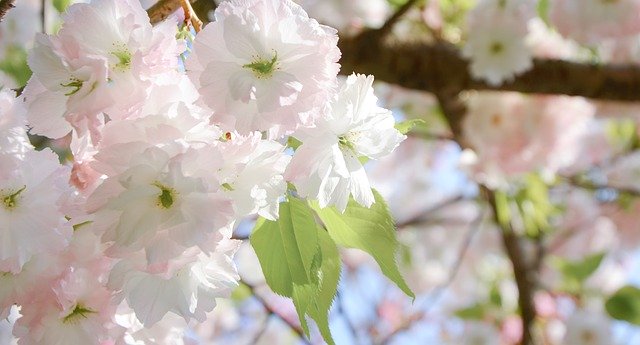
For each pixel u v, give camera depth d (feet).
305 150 1.95
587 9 4.00
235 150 1.90
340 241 2.06
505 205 4.64
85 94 1.87
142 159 1.85
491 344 5.20
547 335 5.37
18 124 1.97
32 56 1.90
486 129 4.32
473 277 6.57
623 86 3.86
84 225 1.96
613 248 5.72
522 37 3.80
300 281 2.00
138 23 1.90
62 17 1.91
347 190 1.97
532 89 3.88
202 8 2.28
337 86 1.93
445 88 3.86
